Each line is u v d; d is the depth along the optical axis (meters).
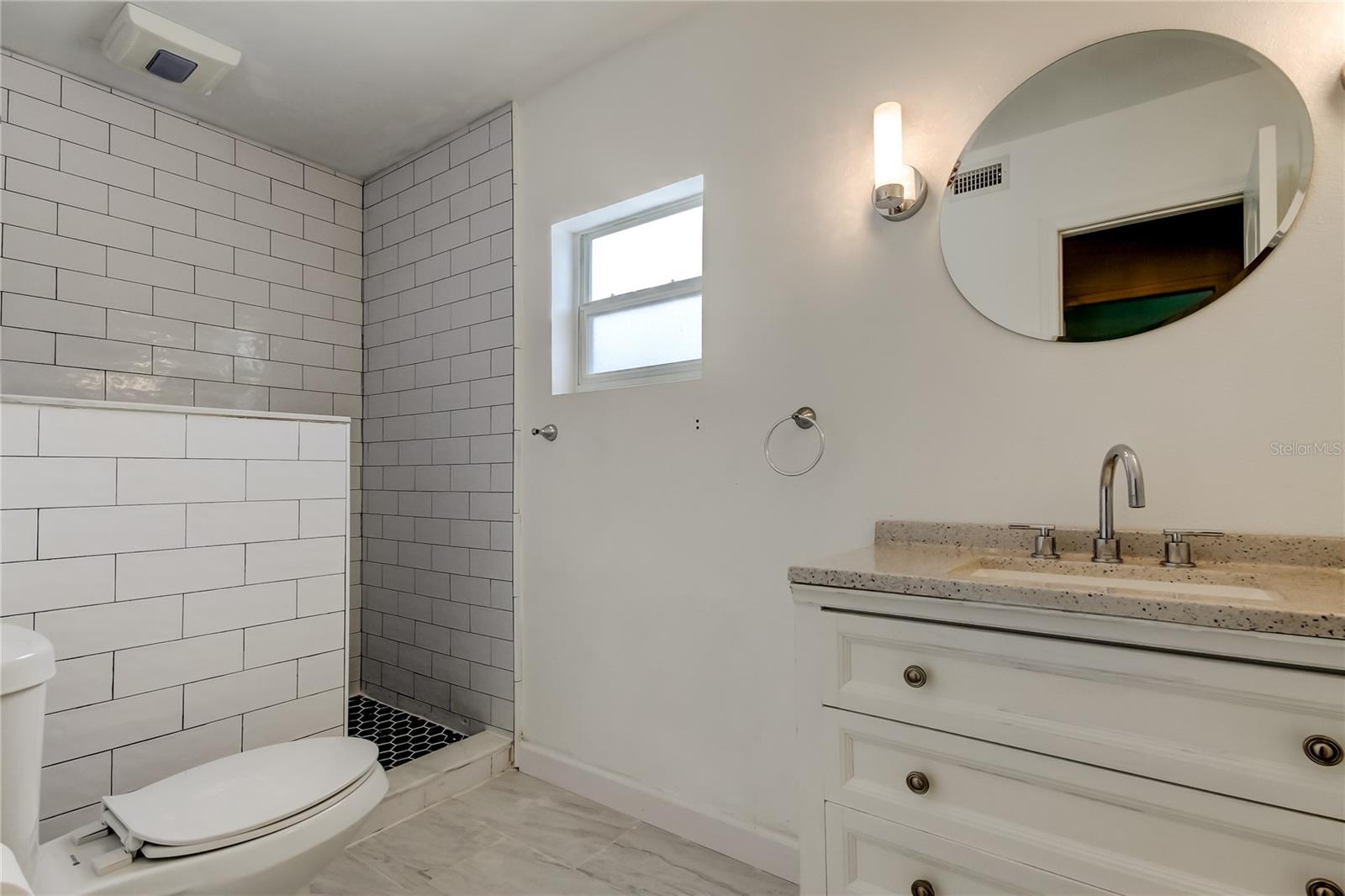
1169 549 1.19
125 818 1.16
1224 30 1.24
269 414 1.88
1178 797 0.85
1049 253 1.40
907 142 1.60
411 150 2.79
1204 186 1.25
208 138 2.58
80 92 2.26
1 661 1.01
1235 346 1.21
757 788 1.78
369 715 2.70
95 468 1.58
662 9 1.97
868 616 1.10
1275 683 0.80
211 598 1.75
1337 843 0.77
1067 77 1.39
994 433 1.46
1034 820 0.96
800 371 1.74
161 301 2.44
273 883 1.21
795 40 1.79
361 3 1.92
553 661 2.27
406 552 2.78
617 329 2.28
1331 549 1.11
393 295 2.88
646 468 2.04
